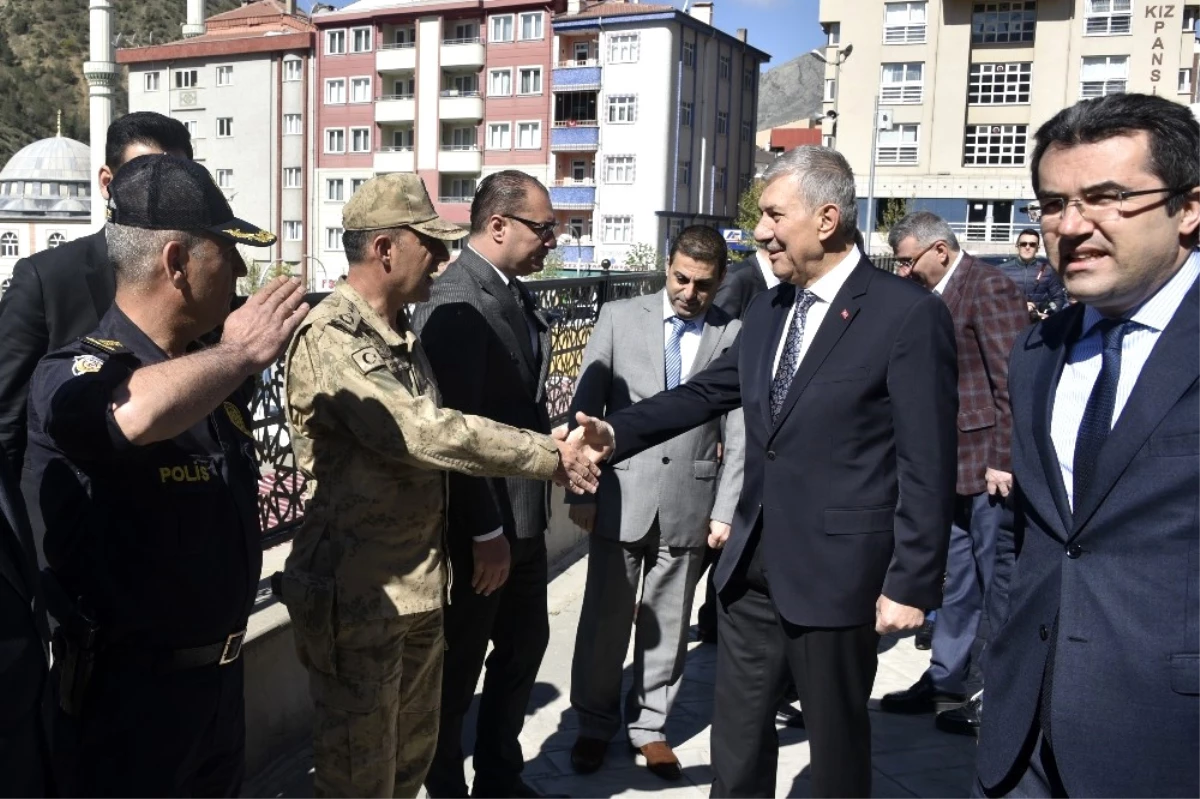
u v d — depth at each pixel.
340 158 53.34
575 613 5.20
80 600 2.03
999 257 13.95
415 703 2.79
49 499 2.04
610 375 3.87
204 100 56.78
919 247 4.32
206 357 1.86
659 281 7.55
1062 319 2.11
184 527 2.07
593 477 2.91
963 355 4.25
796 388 2.67
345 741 2.56
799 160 2.64
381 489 2.52
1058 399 2.05
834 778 2.70
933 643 4.27
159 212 2.05
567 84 46.97
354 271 2.65
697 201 48.88
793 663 2.72
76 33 145.38
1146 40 40.12
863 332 2.61
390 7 50.56
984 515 4.17
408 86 51.34
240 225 2.15
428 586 2.60
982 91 42.66
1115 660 1.85
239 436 2.29
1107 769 1.85
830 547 2.63
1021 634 2.04
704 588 5.88
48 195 66.81
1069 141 1.87
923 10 42.44
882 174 43.81
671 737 4.02
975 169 42.72
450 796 3.22
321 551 2.54
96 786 2.04
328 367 2.46
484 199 3.16
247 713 3.34
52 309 2.62
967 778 3.68
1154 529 1.82
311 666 2.58
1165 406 1.81
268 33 56.81
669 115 45.34
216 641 2.16
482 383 3.03
